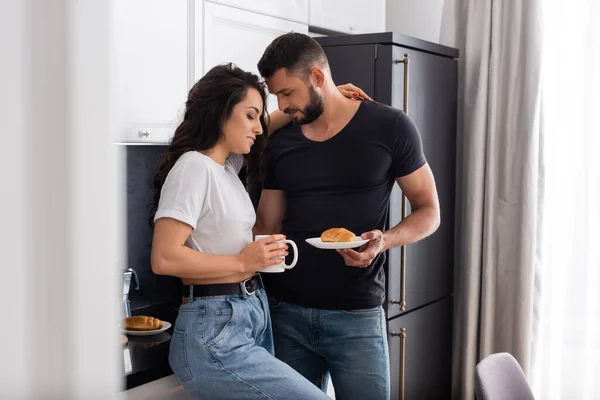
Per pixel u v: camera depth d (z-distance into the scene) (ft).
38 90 0.53
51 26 0.53
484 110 10.57
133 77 6.73
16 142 0.52
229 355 5.35
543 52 10.27
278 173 6.75
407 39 9.25
